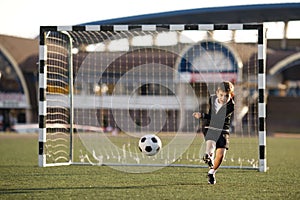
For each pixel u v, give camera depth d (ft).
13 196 24.35
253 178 31.22
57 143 57.57
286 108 123.44
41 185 27.84
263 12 128.26
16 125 108.06
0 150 53.93
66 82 49.01
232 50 80.33
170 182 29.09
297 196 24.67
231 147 55.77
